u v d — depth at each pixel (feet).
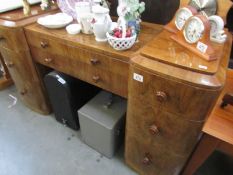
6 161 4.27
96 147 4.38
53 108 4.85
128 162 4.05
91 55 3.20
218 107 3.01
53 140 4.72
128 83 2.91
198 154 3.10
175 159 3.14
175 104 2.49
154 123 2.93
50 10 4.38
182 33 2.79
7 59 4.61
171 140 2.92
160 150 3.22
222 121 2.83
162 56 2.53
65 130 4.97
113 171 4.09
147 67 2.45
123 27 2.84
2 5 4.21
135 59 2.59
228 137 2.65
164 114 2.71
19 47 4.04
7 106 5.70
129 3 3.02
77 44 3.23
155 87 2.53
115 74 3.14
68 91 4.03
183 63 2.40
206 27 2.41
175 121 2.67
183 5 3.05
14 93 6.20
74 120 4.66
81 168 4.14
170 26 3.17
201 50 2.52
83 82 4.34
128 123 3.34
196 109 2.38
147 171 3.81
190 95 2.30
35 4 4.58
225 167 4.11
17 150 4.50
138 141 3.43
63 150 4.50
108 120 3.75
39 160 4.29
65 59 3.67
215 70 2.29
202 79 2.22
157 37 3.02
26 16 4.00
